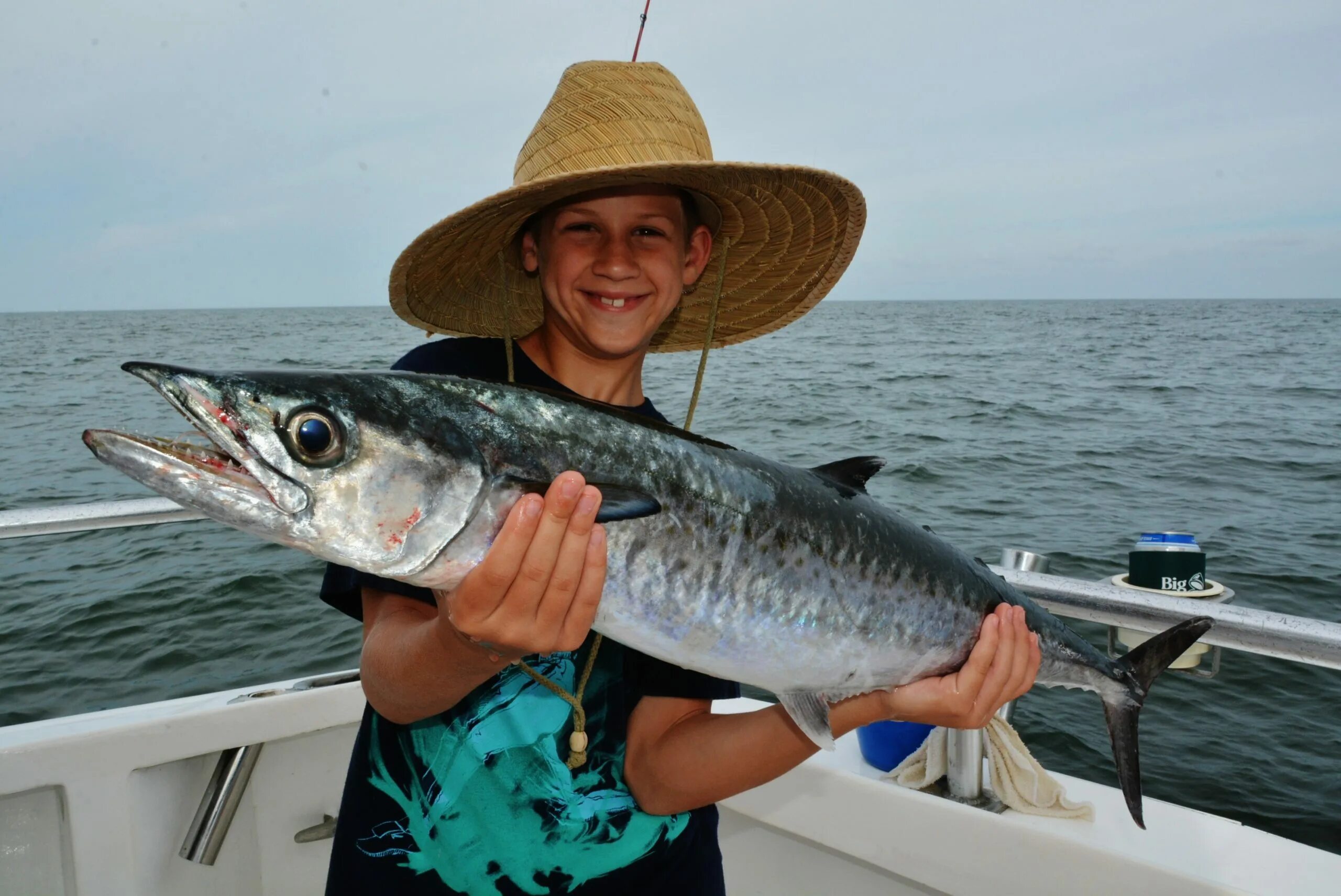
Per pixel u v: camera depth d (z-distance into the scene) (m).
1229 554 9.30
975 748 2.16
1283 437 17.92
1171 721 5.67
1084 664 2.28
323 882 2.66
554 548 1.26
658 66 1.97
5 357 45.75
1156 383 29.64
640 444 1.65
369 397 1.43
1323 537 9.97
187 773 2.46
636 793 1.84
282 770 2.61
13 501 10.99
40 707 5.77
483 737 1.74
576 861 1.77
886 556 1.89
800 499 1.81
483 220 1.90
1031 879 2.01
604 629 1.65
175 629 6.86
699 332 2.67
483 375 1.95
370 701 1.63
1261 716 5.69
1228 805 4.82
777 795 2.33
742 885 2.51
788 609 1.77
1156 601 2.06
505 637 1.32
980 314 137.25
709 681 1.92
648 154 1.88
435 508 1.44
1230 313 138.62
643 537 1.62
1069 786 2.31
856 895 2.33
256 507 1.37
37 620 7.07
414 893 1.71
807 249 2.31
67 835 2.24
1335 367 36.84
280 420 1.37
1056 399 24.17
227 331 81.75
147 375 1.34
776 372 31.16
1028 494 12.20
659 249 1.96
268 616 7.08
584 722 1.79
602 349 1.96
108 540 9.16
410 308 2.15
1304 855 1.97
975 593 2.04
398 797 1.74
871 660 1.89
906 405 21.58
